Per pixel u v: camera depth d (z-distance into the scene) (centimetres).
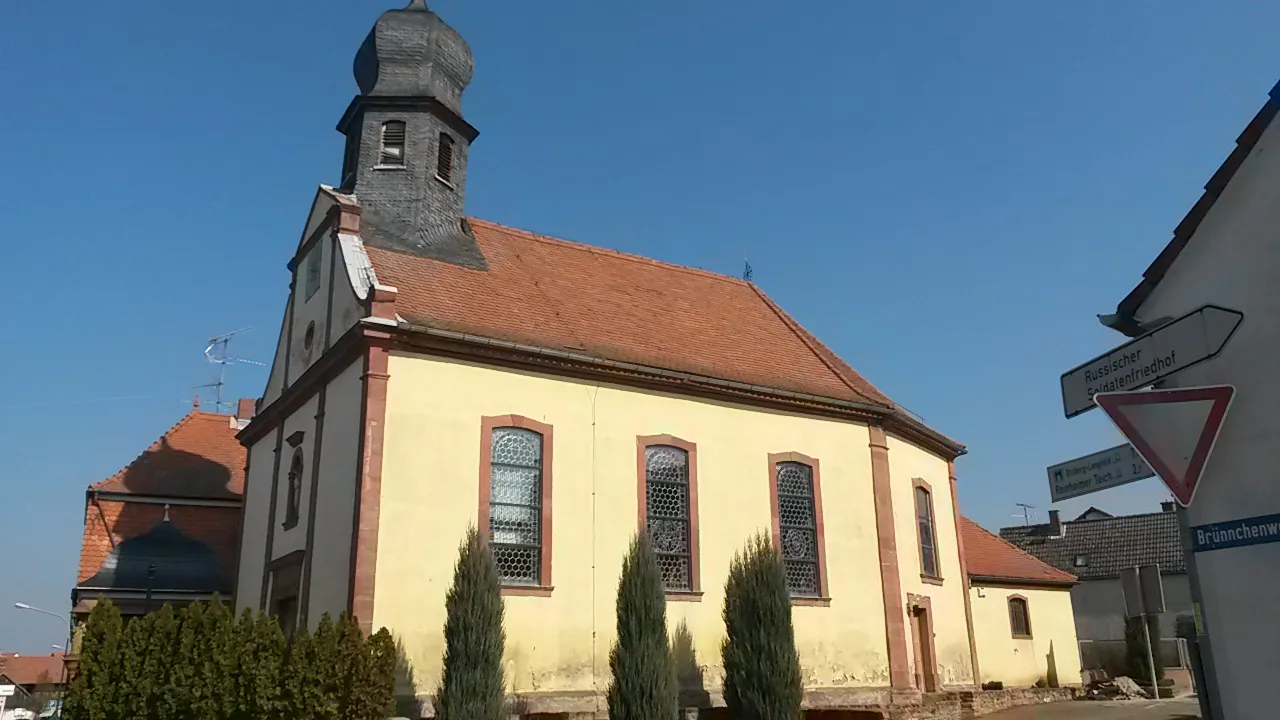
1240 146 873
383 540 1692
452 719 1520
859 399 2397
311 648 1427
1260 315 858
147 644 1436
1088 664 3534
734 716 1806
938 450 2812
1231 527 853
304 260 2320
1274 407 840
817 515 2248
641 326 2303
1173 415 778
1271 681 823
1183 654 3700
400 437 1756
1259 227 866
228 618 1459
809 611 2164
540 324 2066
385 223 2228
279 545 2114
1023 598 3195
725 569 2084
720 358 2316
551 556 1869
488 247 2361
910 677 2261
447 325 1858
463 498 1794
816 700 2097
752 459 2200
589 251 2636
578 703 1802
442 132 2405
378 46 2388
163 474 2952
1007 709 2664
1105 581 4772
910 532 2523
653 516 2038
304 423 2080
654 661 1680
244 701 1396
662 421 2097
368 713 1437
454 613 1581
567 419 1967
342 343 1853
